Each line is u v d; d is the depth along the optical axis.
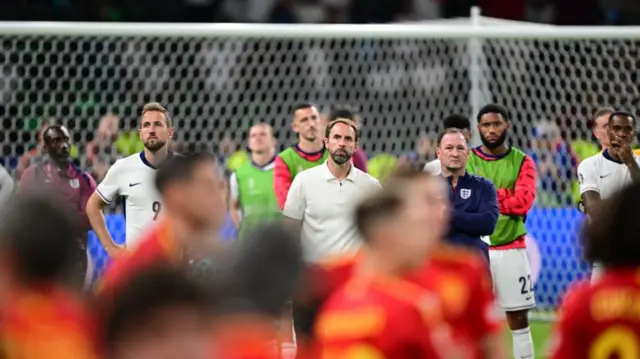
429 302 12.52
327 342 12.39
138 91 37.22
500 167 28.53
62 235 11.33
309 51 44.06
